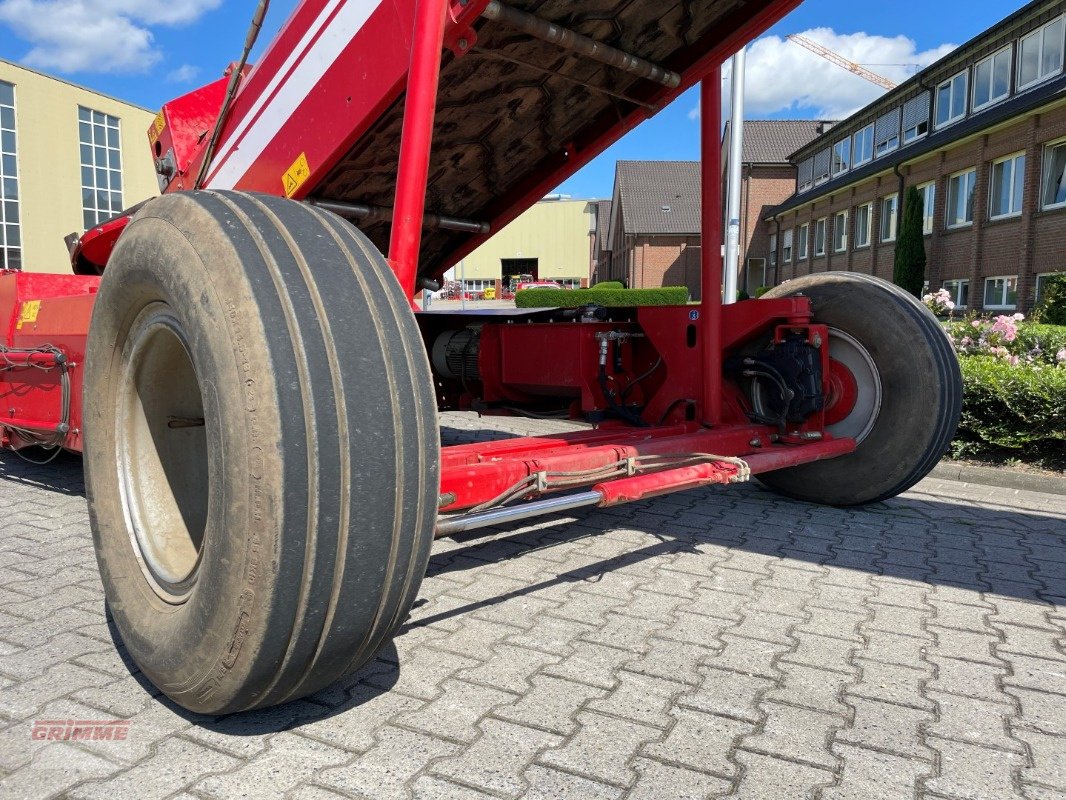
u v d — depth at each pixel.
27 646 2.57
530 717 2.15
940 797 1.82
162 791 1.79
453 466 3.11
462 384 5.38
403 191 2.43
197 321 1.86
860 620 2.86
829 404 4.36
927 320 4.16
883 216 31.56
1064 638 2.71
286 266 1.88
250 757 1.94
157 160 4.72
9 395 4.66
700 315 4.09
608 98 3.89
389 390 1.89
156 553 2.28
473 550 3.66
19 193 28.41
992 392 5.64
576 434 3.89
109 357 2.39
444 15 2.48
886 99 31.61
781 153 46.69
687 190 55.56
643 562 3.49
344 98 3.04
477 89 3.46
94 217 31.14
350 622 1.85
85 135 30.58
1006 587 3.21
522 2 2.93
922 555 3.62
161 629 2.04
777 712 2.19
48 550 3.58
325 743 2.01
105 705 2.19
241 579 1.75
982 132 23.30
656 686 2.34
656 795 1.80
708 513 4.36
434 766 1.91
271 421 1.72
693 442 3.62
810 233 39.34
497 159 4.18
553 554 3.60
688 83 3.70
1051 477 5.16
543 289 36.31
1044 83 22.45
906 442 4.09
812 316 4.45
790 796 1.81
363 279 1.99
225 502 1.77
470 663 2.48
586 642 2.64
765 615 2.89
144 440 2.45
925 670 2.46
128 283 2.20
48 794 1.78
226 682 1.85
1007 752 2.01
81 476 5.13
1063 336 8.16
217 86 4.65
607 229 75.62
